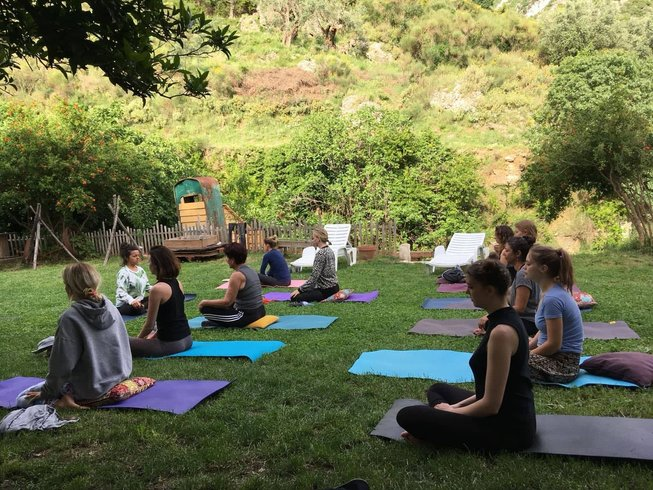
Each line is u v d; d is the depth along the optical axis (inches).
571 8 1268.5
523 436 111.6
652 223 552.4
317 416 140.6
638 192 550.3
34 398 154.3
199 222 621.3
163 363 195.3
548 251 158.1
